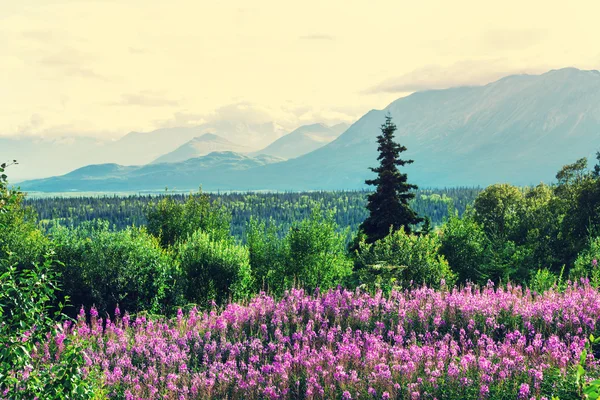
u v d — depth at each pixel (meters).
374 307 22.06
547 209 57.28
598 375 14.12
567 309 19.00
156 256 31.55
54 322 9.77
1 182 10.27
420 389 15.24
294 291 24.62
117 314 24.02
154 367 18.03
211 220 52.53
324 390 15.96
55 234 30.03
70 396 9.34
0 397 9.34
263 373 17.23
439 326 19.84
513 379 14.99
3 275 9.32
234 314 22.75
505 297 20.88
